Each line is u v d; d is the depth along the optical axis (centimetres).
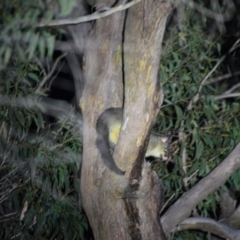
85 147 709
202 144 970
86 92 709
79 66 859
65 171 853
